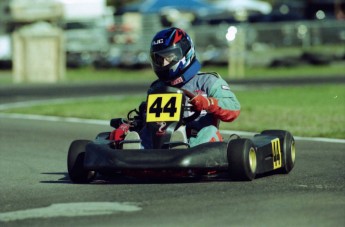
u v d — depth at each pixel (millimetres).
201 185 26922
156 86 29828
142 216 21922
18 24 144625
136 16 143125
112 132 28969
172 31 29453
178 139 27656
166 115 28078
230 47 113062
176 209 22750
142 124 29234
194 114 28781
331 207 22734
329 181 28422
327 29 129250
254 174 27812
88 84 99938
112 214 22312
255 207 22812
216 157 26797
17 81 111438
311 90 74688
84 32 142000
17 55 111750
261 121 51594
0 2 146500
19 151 40219
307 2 166750
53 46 111500
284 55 128875
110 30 139875
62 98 77375
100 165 27000
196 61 29656
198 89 29406
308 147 39938
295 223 20688
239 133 46531
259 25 133375
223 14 139750
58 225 21250
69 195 25922
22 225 21406
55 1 140875
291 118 52500
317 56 122625
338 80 91750
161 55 29000
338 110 56156
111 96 77812
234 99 29266
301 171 31453
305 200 23938
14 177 31219
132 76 118688
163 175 27781
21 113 62438
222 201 23828
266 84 88875
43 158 37406
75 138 45844
